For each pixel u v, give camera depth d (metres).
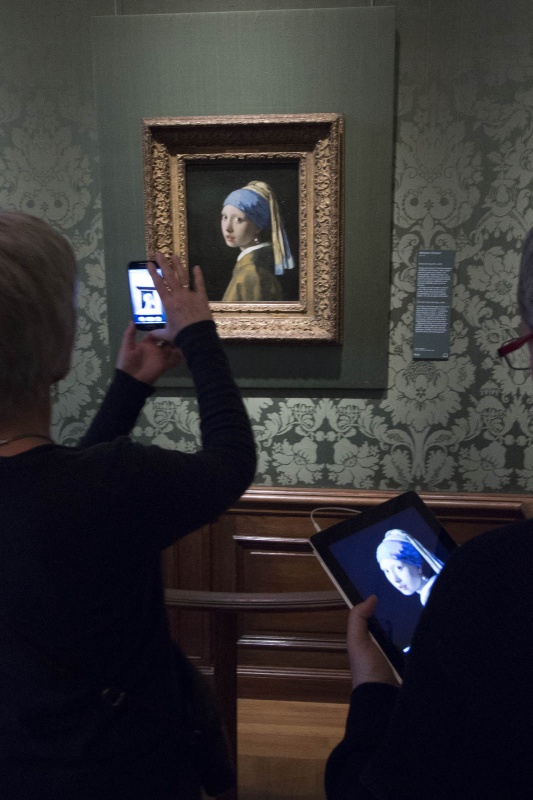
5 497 0.76
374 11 2.20
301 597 1.67
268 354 2.48
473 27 2.24
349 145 2.30
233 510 2.60
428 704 0.58
